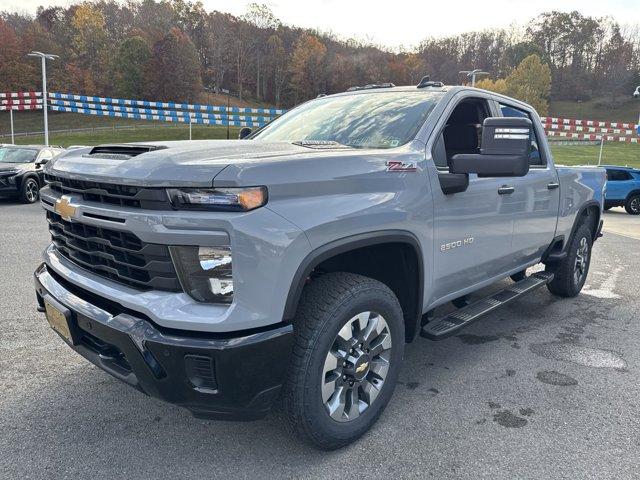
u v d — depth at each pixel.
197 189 2.07
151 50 81.00
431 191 2.94
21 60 87.31
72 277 2.56
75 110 34.31
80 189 2.44
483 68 121.12
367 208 2.50
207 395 2.16
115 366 2.41
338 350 2.52
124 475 2.41
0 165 13.40
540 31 136.12
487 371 3.62
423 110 3.24
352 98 3.78
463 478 2.42
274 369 2.21
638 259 8.10
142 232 2.12
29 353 3.73
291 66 75.50
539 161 4.45
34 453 2.57
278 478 2.41
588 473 2.47
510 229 3.87
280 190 2.19
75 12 100.12
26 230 9.02
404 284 3.01
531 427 2.88
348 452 2.61
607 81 129.50
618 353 3.99
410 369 3.64
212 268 2.09
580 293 5.77
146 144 2.63
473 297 5.17
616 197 18.05
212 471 2.45
